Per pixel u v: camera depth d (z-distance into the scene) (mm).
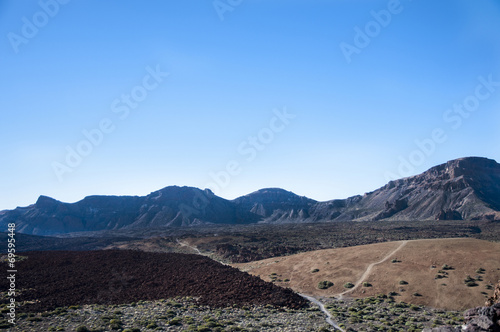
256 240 176750
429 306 60719
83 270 77562
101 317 51469
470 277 66750
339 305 63188
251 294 66438
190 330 47000
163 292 66625
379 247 90750
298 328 49594
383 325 51656
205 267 83875
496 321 29875
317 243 168750
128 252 94688
